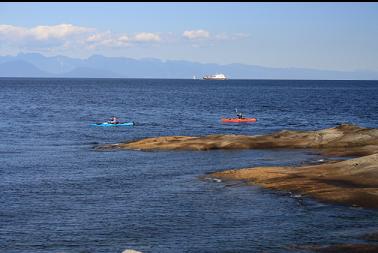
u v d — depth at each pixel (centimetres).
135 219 10456
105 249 8775
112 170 15900
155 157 18262
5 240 9244
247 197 12025
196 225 10012
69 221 10350
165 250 8656
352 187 12125
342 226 9662
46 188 13350
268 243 8875
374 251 8175
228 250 8600
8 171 15850
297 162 16738
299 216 10400
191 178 14450
